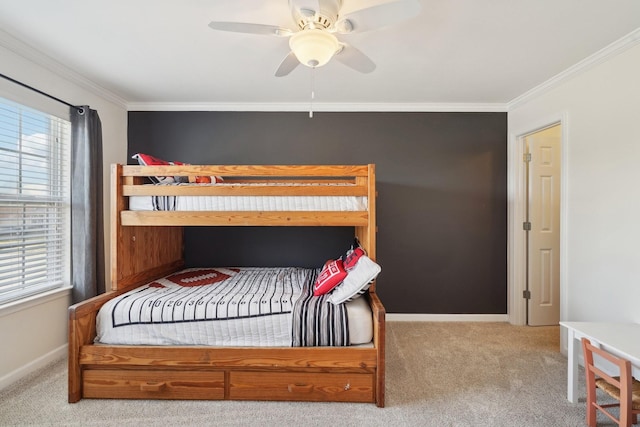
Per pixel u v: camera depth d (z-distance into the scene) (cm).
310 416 163
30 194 210
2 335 187
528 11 160
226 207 202
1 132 190
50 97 215
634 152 183
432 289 307
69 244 236
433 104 301
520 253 295
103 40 190
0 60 185
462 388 189
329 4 140
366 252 210
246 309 178
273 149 307
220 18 168
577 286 220
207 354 172
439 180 306
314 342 175
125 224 203
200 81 252
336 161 307
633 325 178
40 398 175
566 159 230
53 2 154
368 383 172
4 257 193
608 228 199
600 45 193
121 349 172
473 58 211
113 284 202
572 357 175
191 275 265
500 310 308
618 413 165
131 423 157
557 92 240
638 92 181
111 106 282
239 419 160
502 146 305
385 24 138
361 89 268
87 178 232
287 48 200
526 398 179
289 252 310
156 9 160
